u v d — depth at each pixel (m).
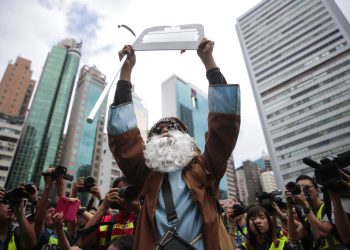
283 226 4.24
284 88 67.81
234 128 1.77
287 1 77.06
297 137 60.19
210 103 1.86
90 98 86.12
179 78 115.31
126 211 3.28
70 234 3.59
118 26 2.38
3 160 49.25
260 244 3.78
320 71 62.81
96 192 3.68
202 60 2.10
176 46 2.18
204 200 1.69
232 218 4.51
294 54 69.44
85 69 99.19
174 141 2.00
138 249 1.67
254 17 84.00
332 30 64.50
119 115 2.04
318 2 69.81
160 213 1.75
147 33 2.36
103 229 3.23
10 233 3.11
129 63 2.30
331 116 57.03
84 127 78.69
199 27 2.26
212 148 1.81
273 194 3.93
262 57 76.56
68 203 2.83
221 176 1.85
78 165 71.62
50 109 79.88
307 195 3.67
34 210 3.41
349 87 56.84
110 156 62.59
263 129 68.31
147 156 1.97
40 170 67.94
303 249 3.70
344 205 2.61
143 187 1.94
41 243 3.12
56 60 90.25
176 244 1.44
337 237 2.84
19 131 52.53
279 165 60.75
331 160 2.18
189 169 1.89
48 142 72.94
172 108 103.44
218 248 1.54
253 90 75.62
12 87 78.38
